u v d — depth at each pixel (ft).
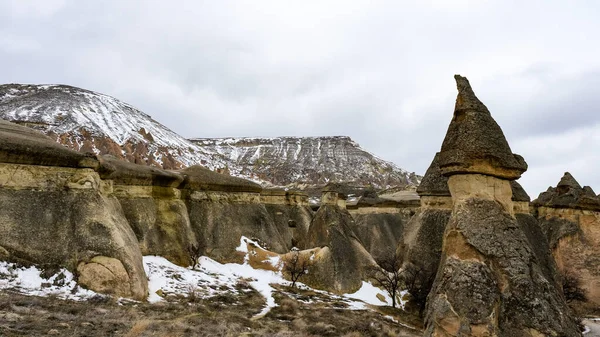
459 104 40.42
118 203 80.59
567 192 123.24
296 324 62.85
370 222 173.68
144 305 60.03
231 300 76.54
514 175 39.04
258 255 109.40
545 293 34.73
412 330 74.54
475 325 32.65
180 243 96.53
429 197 97.96
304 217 164.76
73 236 62.69
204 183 116.98
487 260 35.06
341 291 98.58
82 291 58.49
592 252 109.29
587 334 77.87
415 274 89.20
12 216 60.29
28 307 45.80
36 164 64.64
